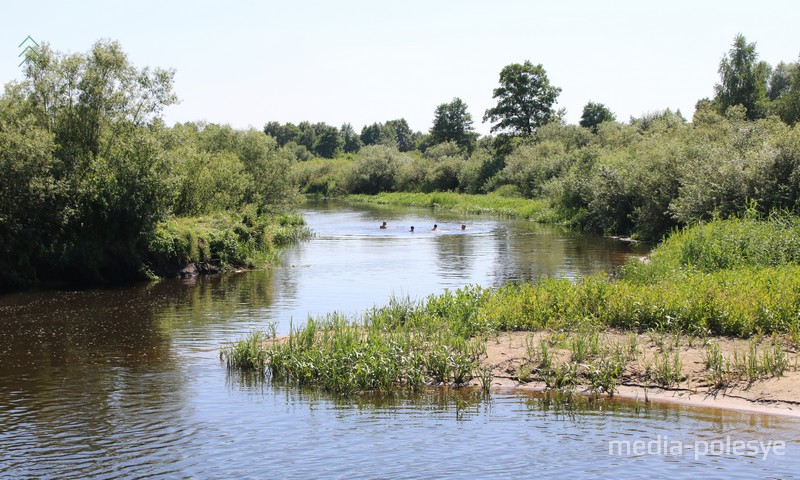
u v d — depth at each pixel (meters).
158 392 11.88
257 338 14.51
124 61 28.00
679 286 16.00
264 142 47.31
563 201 52.66
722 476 8.22
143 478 8.49
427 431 9.91
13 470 8.72
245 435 9.85
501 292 17.67
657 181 36.69
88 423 10.38
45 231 24.88
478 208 64.44
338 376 12.03
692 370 11.77
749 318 13.39
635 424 9.98
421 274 25.75
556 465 8.64
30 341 15.80
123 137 27.77
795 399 10.45
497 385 11.95
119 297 22.00
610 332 14.16
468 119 113.12
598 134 77.56
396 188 95.75
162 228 27.48
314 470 8.65
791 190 26.03
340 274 26.17
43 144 24.23
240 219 32.94
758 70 59.25
